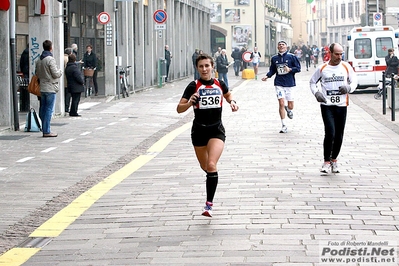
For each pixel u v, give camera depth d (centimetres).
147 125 2803
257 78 7094
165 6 6056
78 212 1331
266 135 2366
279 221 1202
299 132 2441
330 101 1625
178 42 6544
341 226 1158
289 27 13938
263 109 3412
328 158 1631
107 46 4188
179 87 5472
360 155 1909
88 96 4253
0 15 2623
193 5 7375
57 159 1966
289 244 1062
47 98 2433
